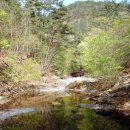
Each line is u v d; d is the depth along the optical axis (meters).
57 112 15.91
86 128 12.02
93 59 25.25
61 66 51.44
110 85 22.77
